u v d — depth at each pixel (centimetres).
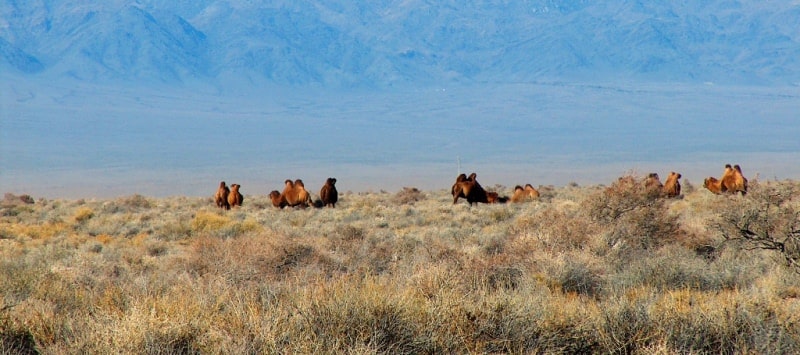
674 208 2683
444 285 955
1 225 2827
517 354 780
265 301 936
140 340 762
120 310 923
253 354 748
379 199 4653
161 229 2700
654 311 847
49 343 816
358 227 2488
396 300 819
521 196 3612
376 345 752
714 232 1625
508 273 1211
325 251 1609
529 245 1446
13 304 962
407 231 2422
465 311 823
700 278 1205
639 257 1398
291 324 788
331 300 818
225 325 834
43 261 1609
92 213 3438
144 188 19088
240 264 1421
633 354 776
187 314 838
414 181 19025
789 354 764
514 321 815
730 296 978
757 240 1379
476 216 2806
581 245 1483
